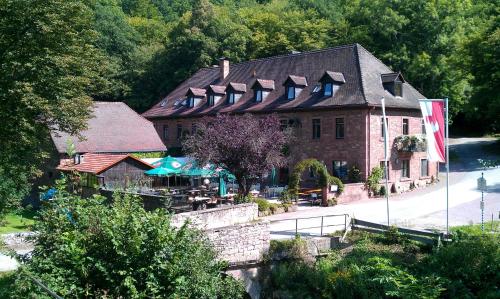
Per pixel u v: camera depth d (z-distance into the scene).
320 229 22.62
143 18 84.88
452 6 52.53
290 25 64.81
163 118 50.34
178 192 30.95
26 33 22.70
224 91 46.03
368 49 54.81
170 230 12.38
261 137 26.34
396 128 36.62
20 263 11.61
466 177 38.50
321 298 17.56
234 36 63.44
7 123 22.61
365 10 57.28
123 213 12.29
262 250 18.88
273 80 42.28
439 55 52.22
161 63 64.88
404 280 16.30
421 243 19.86
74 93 24.09
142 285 11.66
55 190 14.18
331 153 35.78
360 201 32.06
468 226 21.84
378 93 35.72
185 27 67.25
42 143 25.31
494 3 58.59
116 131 42.00
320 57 40.59
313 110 36.62
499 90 45.25
